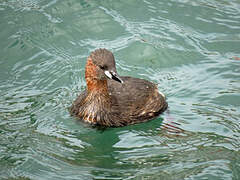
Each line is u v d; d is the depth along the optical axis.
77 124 12.48
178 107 13.30
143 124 12.58
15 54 15.04
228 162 11.06
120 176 10.56
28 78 14.16
